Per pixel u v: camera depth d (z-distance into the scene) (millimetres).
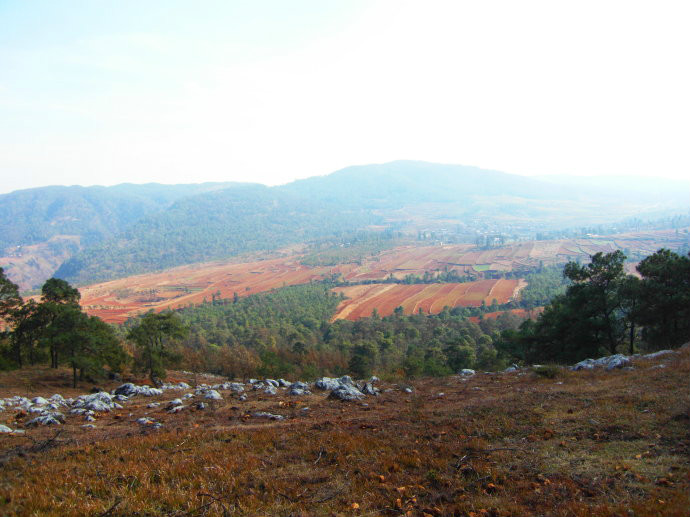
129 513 8453
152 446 12797
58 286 36875
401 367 45562
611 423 12102
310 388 24656
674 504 7570
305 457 11578
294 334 92438
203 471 10609
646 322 32594
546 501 8328
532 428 12594
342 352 71375
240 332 102812
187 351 57250
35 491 9367
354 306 148250
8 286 37000
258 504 8875
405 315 124750
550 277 156250
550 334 38312
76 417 17984
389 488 9414
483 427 13078
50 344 30203
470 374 27875
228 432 14125
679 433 10789
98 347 31422
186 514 8539
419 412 15641
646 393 14289
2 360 35594
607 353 35469
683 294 29359
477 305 133250
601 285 35062
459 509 8375
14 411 19297
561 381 19406
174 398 23672
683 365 17281
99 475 10414
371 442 12383
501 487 9148
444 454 11195
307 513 8477
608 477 9070
